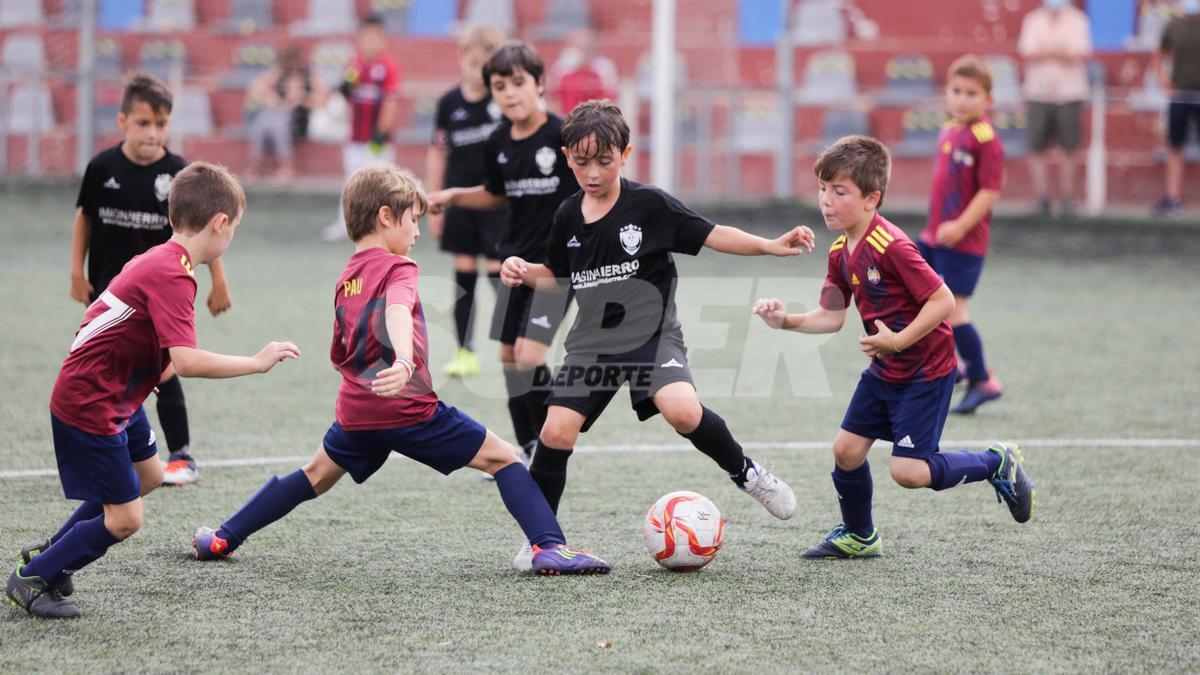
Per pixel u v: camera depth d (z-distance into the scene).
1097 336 33.19
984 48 62.31
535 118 20.66
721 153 59.28
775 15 65.44
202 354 13.25
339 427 15.12
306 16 68.25
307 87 60.88
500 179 21.08
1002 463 16.33
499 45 26.62
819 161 15.58
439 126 27.64
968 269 24.92
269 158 61.06
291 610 13.73
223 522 17.17
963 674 12.04
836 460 15.86
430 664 12.17
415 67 65.50
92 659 12.30
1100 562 15.70
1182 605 14.08
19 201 54.00
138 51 65.06
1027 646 12.77
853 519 15.84
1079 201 58.38
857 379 28.39
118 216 19.30
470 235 27.48
